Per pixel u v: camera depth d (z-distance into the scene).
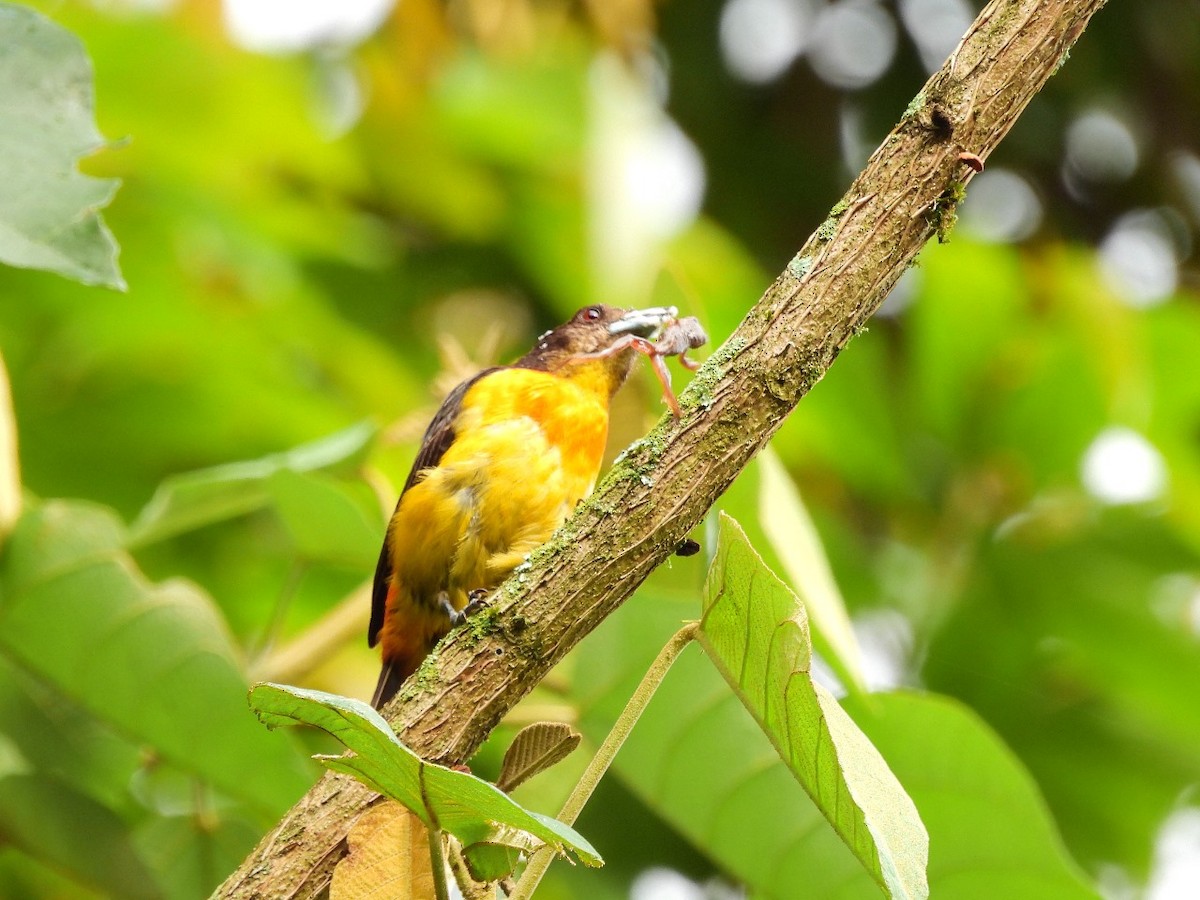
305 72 11.11
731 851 6.12
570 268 11.78
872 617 10.45
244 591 9.45
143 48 9.61
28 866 7.44
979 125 4.37
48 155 4.72
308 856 4.29
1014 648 10.45
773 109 15.69
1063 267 11.62
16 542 6.07
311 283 11.19
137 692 6.23
